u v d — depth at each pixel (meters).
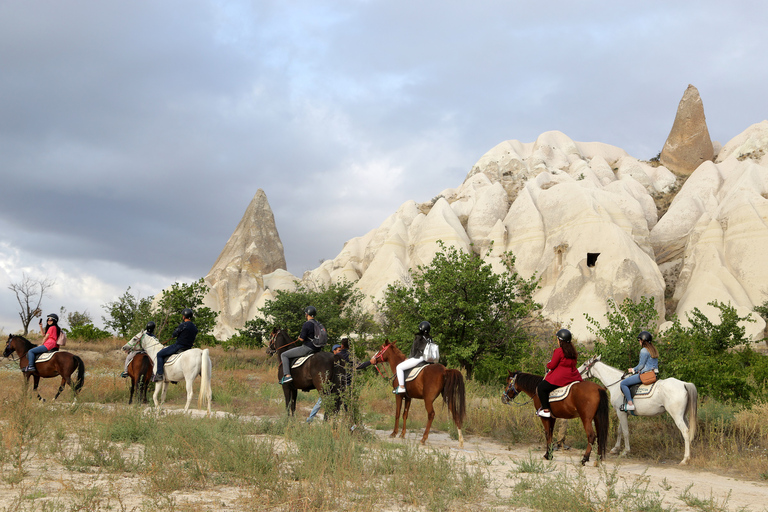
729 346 18.86
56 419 9.52
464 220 79.25
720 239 62.12
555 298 58.66
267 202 94.44
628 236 62.19
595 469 8.77
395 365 10.92
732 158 82.12
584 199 66.19
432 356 10.59
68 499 5.37
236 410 11.70
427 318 22.25
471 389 18.45
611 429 11.34
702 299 56.72
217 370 24.70
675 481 8.19
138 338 13.61
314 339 10.55
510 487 6.95
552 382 9.59
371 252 85.19
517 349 21.75
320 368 10.16
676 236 69.50
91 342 29.86
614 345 14.54
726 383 14.60
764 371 16.61
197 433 8.05
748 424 11.34
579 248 62.44
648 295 57.47
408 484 6.41
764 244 58.81
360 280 75.25
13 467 6.47
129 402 13.88
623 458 10.30
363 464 7.25
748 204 61.97
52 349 13.55
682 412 9.85
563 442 10.96
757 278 57.53
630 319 14.83
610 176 85.81
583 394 9.05
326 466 6.69
